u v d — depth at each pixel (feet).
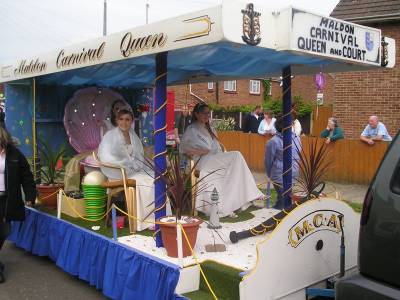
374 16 36.99
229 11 10.44
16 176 17.02
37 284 16.96
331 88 92.12
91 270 15.34
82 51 15.05
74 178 19.77
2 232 16.98
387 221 8.46
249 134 42.70
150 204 14.93
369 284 8.56
